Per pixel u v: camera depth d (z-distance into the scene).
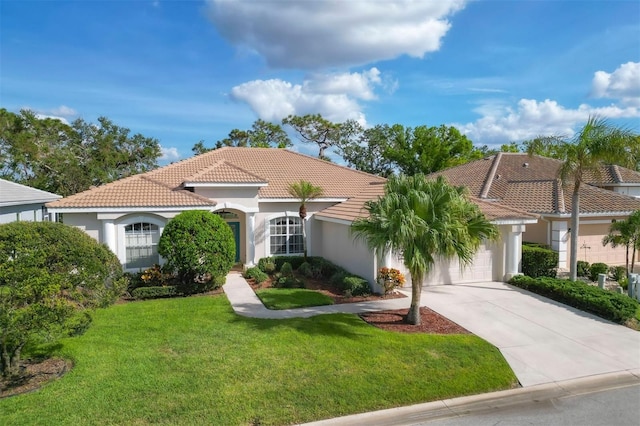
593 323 13.06
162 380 8.91
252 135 56.19
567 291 15.19
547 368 9.93
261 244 22.50
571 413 8.12
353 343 11.09
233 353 10.41
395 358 10.15
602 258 23.59
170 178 22.75
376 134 56.81
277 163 27.41
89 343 11.06
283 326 12.53
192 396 8.27
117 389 8.49
